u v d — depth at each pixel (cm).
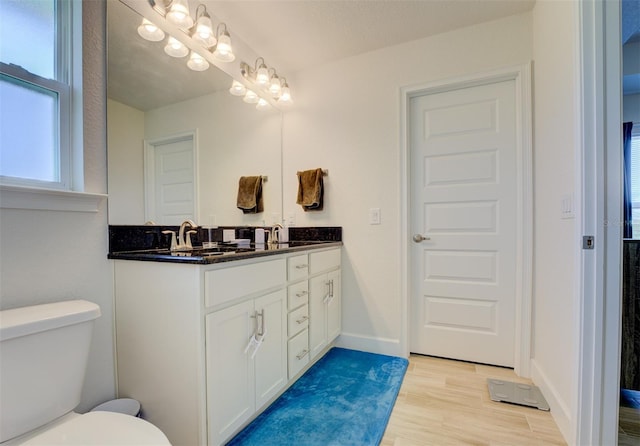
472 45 199
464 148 210
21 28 110
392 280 222
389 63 222
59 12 121
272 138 245
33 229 110
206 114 189
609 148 118
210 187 193
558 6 146
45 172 116
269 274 152
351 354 223
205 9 168
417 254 223
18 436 85
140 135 151
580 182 122
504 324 202
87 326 103
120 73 141
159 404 123
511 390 173
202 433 114
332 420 145
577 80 123
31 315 94
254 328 141
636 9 166
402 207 218
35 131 113
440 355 218
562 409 139
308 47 220
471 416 150
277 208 248
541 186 175
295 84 251
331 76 240
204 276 115
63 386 96
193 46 177
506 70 192
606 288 119
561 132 143
